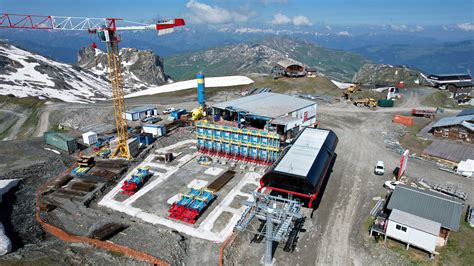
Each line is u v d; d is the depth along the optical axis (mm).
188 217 37312
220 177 48062
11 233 34938
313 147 44656
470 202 40625
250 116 64750
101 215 38938
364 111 87375
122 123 55656
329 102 97062
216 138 55688
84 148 62219
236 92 113812
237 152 54500
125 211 40062
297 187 37625
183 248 32656
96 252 31938
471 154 52875
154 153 58312
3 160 53531
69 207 41031
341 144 61781
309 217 37375
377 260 30500
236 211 39438
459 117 67750
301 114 68062
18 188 45000
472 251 30922
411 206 34219
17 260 29094
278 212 29312
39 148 60656
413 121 77250
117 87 54156
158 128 66250
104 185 46125
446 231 31609
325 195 42594
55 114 89375
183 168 51938
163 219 38125
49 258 30172
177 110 83250
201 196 40531
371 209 39094
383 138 65250
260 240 33688
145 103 103188
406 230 31203
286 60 139875
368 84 128250
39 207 41344
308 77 125312
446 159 53125
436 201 34469
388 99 94562
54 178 49469
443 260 29922
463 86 104250
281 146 55969
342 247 32438
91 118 84312
